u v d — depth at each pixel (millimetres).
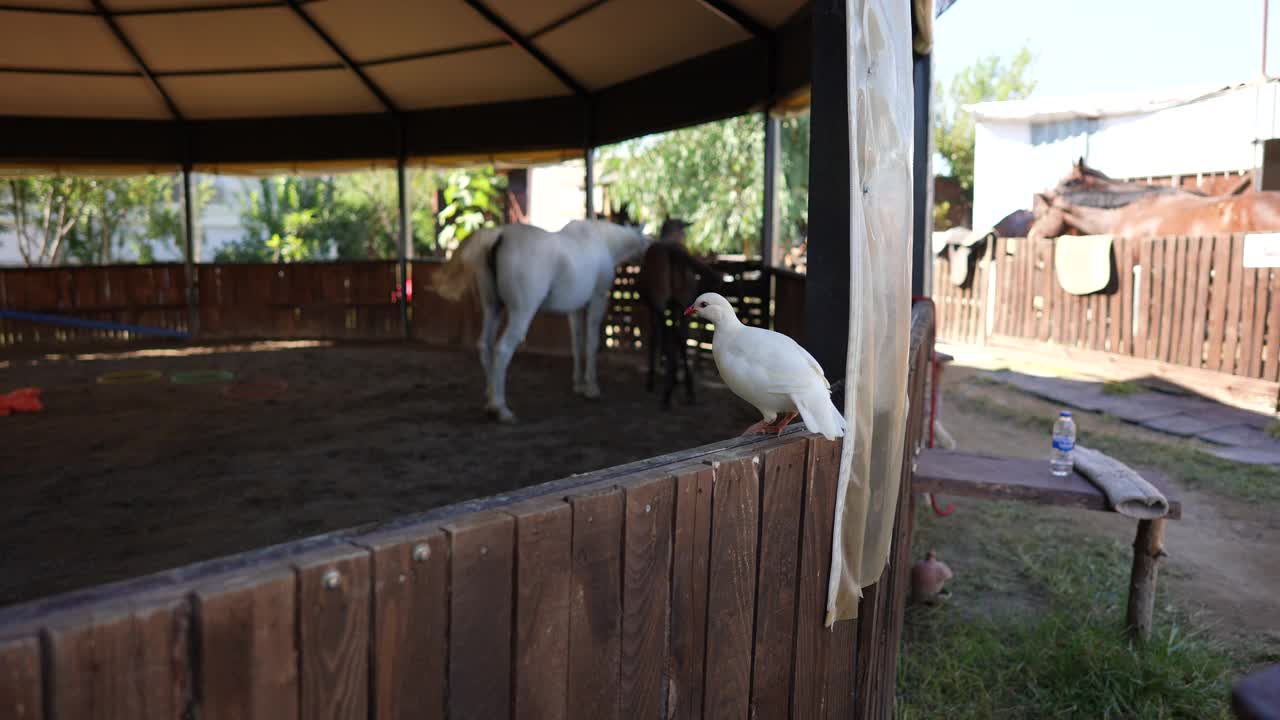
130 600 916
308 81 9734
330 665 1055
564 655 1329
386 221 15406
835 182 2160
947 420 7035
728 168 12859
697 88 8203
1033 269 10062
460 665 1195
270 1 7574
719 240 12852
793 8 6465
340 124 10938
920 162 4805
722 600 1617
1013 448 6121
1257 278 7180
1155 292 8305
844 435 1749
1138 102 10594
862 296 1744
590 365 7305
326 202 15492
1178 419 6645
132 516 3961
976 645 3232
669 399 6910
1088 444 6004
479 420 6312
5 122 10422
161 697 925
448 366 9133
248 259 15555
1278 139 9109
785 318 7211
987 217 12266
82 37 8391
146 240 16188
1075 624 3408
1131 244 8578
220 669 957
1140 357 8523
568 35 8008
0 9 7695
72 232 15469
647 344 9945
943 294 11789
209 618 941
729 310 2029
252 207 16516
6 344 10516
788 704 1836
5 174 10641
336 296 11500
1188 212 9547
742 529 1640
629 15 7289
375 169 11203
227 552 3502
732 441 1767
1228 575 3949
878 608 2174
